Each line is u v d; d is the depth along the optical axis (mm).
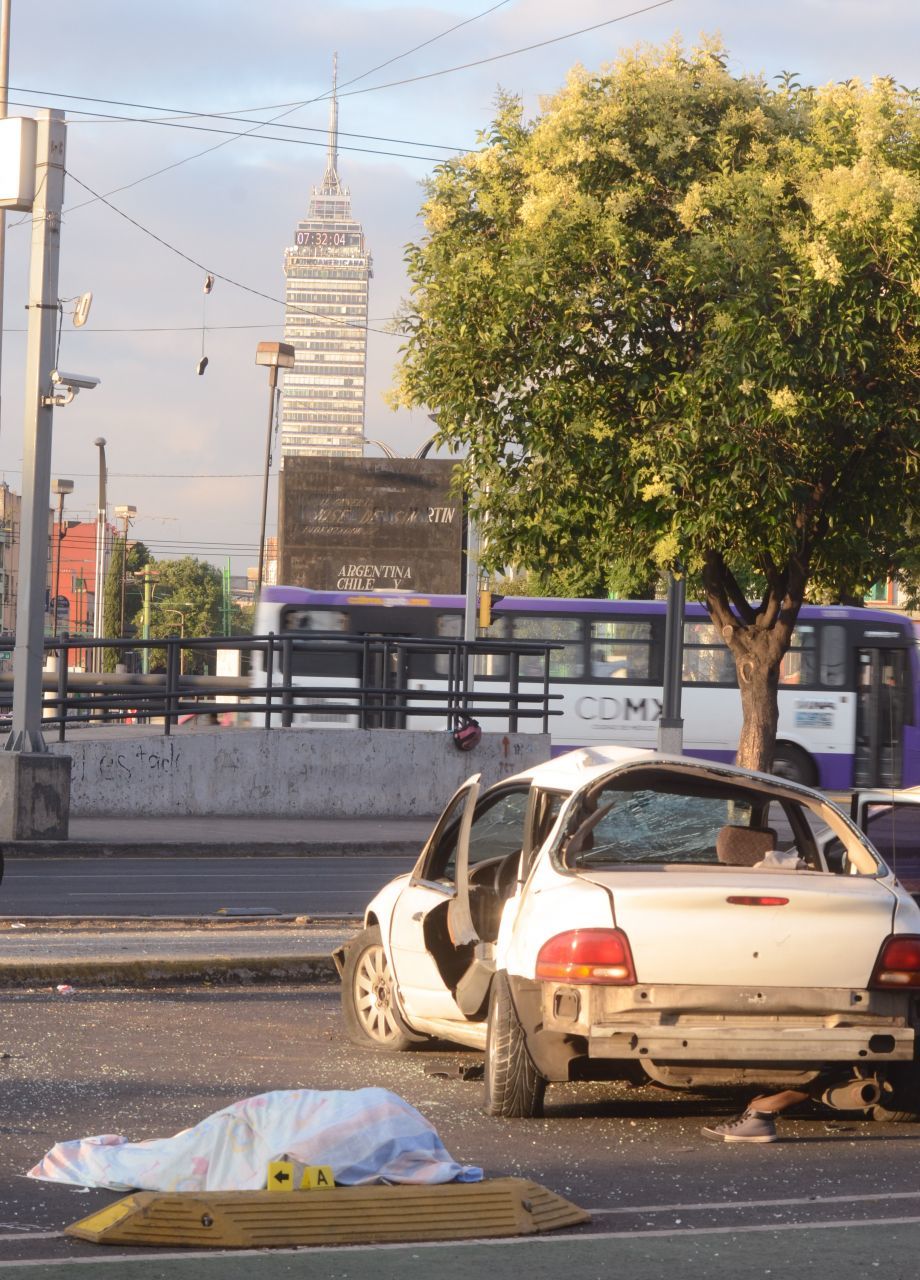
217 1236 9391
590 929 12812
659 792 14617
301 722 64625
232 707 46500
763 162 27578
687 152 27938
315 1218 9641
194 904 28938
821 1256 9328
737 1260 9203
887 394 26469
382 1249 9328
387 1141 10516
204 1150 10586
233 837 40312
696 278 26109
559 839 13734
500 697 48625
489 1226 9773
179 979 20500
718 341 25578
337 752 47312
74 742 45125
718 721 63688
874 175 25453
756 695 29516
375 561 71938
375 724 64062
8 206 35281
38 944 22219
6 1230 9664
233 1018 18312
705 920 12781
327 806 47156
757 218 26344
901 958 12914
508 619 64562
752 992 12758
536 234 27078
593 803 14023
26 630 36562
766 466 25922
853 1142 12867
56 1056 15672
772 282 25781
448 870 16734
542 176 27516
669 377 27109
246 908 27609
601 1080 14547
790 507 26469
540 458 28000
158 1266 8859
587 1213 10195
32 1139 12164
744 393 25438
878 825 16641
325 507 72000
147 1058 15734
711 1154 12320
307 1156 10266
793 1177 11562
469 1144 12453
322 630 65312
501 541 29406
